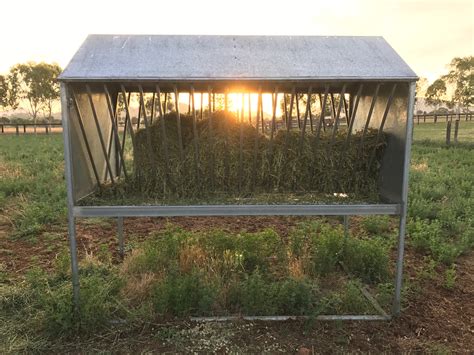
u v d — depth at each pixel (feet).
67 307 10.28
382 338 10.27
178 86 12.02
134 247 15.85
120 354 9.62
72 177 10.16
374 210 10.59
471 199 22.82
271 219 21.39
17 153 52.85
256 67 10.05
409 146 10.25
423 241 16.19
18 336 10.12
